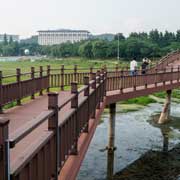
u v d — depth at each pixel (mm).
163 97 33438
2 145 2287
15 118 8055
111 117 15414
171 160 14336
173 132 19094
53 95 3906
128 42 88000
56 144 4078
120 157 14500
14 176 2467
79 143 6516
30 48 140250
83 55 93875
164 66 36031
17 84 10094
